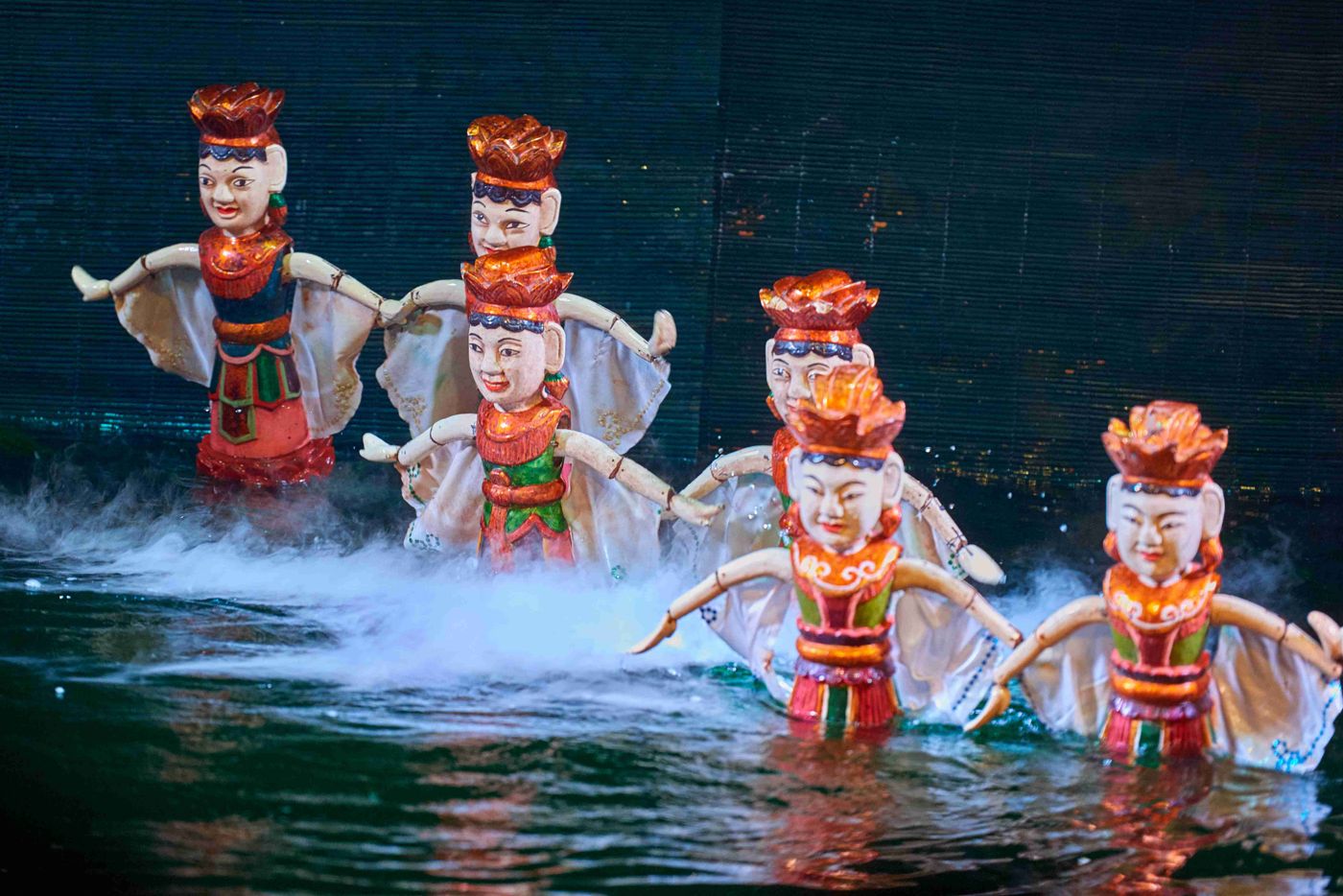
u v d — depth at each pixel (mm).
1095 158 15844
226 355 11742
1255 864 6074
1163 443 6855
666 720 7637
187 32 15680
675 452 15938
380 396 16094
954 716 7711
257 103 11211
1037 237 15953
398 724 7406
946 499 14469
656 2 15445
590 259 15703
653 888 5688
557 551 9867
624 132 15586
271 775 6648
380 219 15805
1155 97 15758
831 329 8977
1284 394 16031
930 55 15719
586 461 9656
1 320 16062
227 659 8406
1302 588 11398
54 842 5836
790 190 15797
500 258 9430
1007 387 16094
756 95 15664
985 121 15805
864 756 7199
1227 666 7348
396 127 15703
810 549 7535
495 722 7508
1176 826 6453
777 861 5980
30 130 15836
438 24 15562
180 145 15836
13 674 7898
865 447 7289
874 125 15766
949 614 7598
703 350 15781
